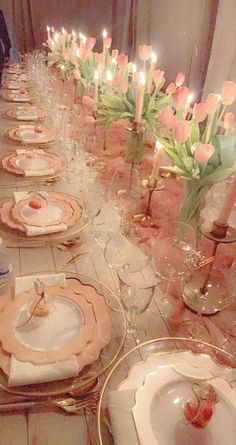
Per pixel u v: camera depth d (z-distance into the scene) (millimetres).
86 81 2664
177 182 1656
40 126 2295
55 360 815
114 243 1264
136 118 1729
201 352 896
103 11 7062
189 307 1031
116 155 1947
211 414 689
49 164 1770
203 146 1101
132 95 1853
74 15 7191
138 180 1610
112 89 2107
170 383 766
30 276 1035
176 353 843
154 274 1129
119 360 838
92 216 1381
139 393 735
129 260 1195
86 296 988
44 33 7363
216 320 1015
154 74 1836
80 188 1600
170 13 4852
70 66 3301
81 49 2924
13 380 773
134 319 981
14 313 921
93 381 809
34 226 1261
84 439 719
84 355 840
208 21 4078
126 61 2072
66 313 941
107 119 1936
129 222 1382
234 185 908
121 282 1021
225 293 1073
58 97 3010
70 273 1109
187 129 1156
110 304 1004
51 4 7133
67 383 796
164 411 721
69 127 2273
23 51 7469
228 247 1209
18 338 861
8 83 3672
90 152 1968
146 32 5539
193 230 1183
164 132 1447
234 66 3459
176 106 1366
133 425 697
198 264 1062
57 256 1191
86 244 1254
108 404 729
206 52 4195
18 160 1771
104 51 2547
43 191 1515
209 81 3717
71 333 890
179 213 1283
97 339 882
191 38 4410
